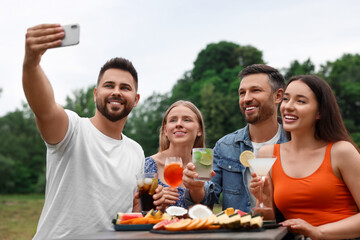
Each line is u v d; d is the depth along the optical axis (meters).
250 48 65.56
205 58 66.50
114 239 2.14
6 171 60.75
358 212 3.16
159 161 4.36
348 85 52.28
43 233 3.49
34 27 2.80
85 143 3.62
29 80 2.95
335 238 2.88
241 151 4.28
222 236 2.09
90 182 3.53
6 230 19.83
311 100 3.28
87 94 62.00
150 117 61.81
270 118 4.18
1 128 65.50
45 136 3.38
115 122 3.79
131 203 3.73
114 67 3.80
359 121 51.38
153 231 2.44
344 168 3.12
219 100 50.06
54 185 3.58
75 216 3.46
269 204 3.26
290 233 3.08
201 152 3.10
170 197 3.31
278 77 4.20
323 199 3.12
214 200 3.51
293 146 3.41
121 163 3.76
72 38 2.75
